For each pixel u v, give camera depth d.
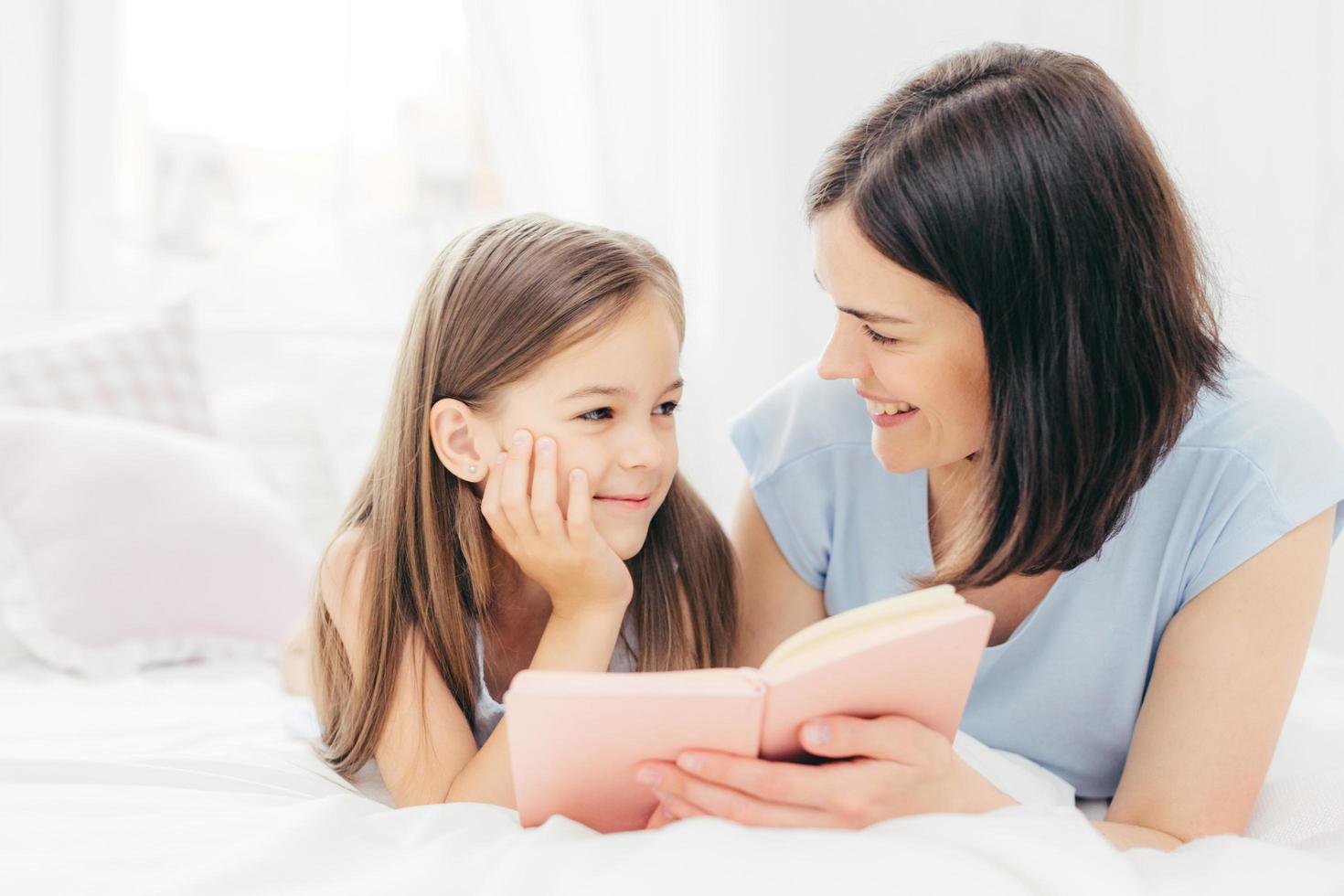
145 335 1.84
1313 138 1.97
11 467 1.56
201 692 1.36
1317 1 1.95
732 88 2.21
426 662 1.00
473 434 1.00
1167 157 1.15
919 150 0.80
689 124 2.21
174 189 2.27
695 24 2.20
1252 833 0.88
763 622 1.19
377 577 1.01
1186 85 2.09
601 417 0.98
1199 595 0.92
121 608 1.50
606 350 0.96
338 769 1.00
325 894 0.62
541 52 2.12
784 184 2.27
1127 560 0.95
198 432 1.82
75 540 1.51
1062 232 0.80
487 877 0.63
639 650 1.13
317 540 1.84
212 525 1.57
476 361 0.99
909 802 0.71
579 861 0.62
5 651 1.49
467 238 1.06
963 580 0.90
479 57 2.10
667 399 1.02
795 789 0.69
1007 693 1.02
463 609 1.05
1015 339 0.81
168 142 2.26
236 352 2.17
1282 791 0.91
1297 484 0.89
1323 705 1.12
